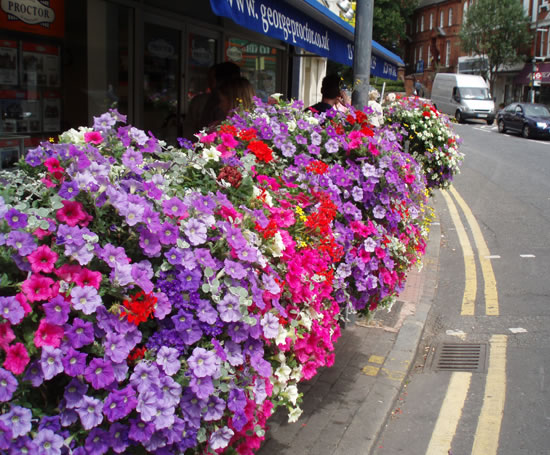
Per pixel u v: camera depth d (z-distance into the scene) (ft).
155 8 22.68
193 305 7.12
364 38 18.34
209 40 28.14
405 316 18.88
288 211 9.68
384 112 30.19
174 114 25.17
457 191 45.16
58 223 6.71
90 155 7.84
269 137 12.92
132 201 7.28
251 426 7.74
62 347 6.07
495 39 157.58
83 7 19.17
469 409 13.58
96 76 20.02
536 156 69.21
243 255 7.73
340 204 12.42
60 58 18.52
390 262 12.85
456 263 25.84
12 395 5.80
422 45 227.20
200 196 8.02
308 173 12.19
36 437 5.73
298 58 45.32
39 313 6.25
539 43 157.89
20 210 6.62
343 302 13.03
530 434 12.48
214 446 7.09
